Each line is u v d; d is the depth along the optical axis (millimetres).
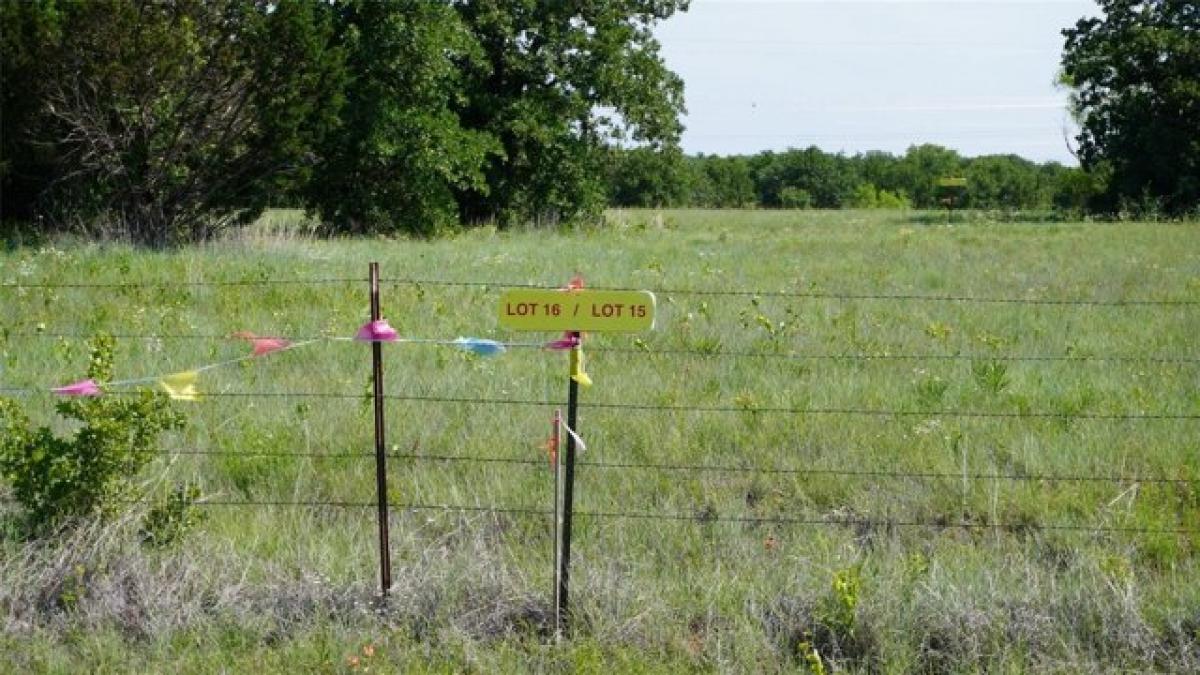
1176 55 51000
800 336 12844
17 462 6754
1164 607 6398
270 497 7930
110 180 23625
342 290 15266
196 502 7465
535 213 38469
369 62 29594
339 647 6062
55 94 23062
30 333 11719
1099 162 57906
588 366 11328
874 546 7234
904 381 10883
